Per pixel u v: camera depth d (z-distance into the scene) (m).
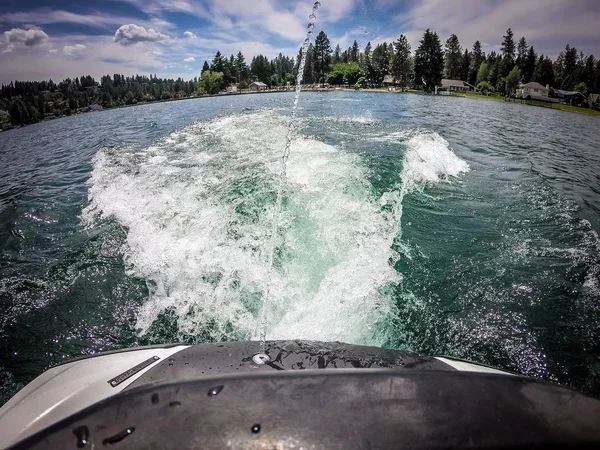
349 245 3.45
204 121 12.09
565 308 2.85
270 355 1.63
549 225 4.26
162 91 58.62
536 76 67.69
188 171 5.55
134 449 0.60
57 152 9.95
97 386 1.43
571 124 21.66
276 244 3.48
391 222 4.01
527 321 2.71
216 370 1.51
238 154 6.46
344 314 2.67
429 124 12.51
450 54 74.69
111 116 21.89
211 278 3.09
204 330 2.61
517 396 0.72
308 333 2.53
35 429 1.25
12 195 5.65
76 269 3.34
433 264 3.36
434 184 5.46
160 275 3.19
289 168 5.40
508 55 78.69
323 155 6.18
